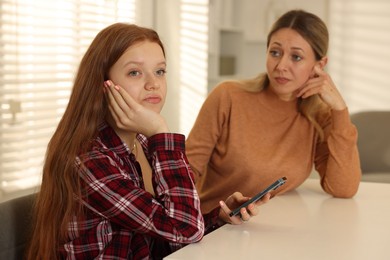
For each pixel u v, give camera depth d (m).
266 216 1.41
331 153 1.70
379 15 4.35
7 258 1.18
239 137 1.75
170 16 3.07
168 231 1.11
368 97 4.46
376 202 1.62
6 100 2.06
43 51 2.28
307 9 4.51
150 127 1.19
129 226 1.12
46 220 1.16
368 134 3.28
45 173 1.18
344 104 1.72
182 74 3.14
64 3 2.39
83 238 1.14
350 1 4.42
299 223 1.34
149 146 1.20
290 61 1.67
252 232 1.25
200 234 1.15
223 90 1.80
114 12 2.69
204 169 1.86
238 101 1.77
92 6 2.56
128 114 1.18
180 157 1.19
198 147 1.79
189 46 3.18
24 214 1.23
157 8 3.07
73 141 1.15
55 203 1.15
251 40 4.48
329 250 1.12
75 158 1.14
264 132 1.75
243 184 1.74
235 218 1.31
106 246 1.15
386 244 1.18
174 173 1.17
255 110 1.77
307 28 1.66
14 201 1.22
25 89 2.16
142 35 1.20
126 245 1.16
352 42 4.46
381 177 3.02
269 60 1.71
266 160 1.71
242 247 1.13
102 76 1.19
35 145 2.20
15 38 2.14
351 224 1.34
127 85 1.19
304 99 1.75
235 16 4.66
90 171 1.12
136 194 1.12
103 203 1.11
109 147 1.20
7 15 2.11
